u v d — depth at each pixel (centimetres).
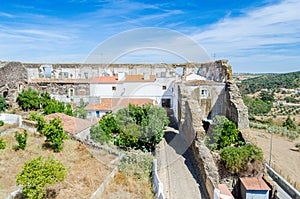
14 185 756
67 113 1598
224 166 1094
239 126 1409
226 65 1644
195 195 855
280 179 1080
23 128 1349
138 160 924
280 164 1320
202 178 948
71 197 696
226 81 1595
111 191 748
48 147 1085
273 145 1639
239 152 1092
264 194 988
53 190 722
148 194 766
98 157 945
